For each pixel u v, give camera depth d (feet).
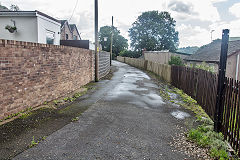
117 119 16.43
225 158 10.41
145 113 18.54
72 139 12.17
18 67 15.89
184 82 30.50
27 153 10.28
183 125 15.44
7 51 14.60
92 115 17.30
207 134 13.14
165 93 29.53
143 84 38.99
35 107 18.52
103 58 51.03
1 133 12.50
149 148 11.38
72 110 18.63
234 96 12.07
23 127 13.70
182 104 22.70
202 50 85.56
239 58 54.19
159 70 55.88
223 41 13.79
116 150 10.99
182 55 93.40
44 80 19.98
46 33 39.19
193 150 11.28
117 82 40.47
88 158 10.05
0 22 35.99
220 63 13.93
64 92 25.14
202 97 21.15
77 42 47.14
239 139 10.78
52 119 15.75
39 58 18.88
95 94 26.99
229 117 12.53
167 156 10.57
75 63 28.89
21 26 35.58
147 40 154.81
